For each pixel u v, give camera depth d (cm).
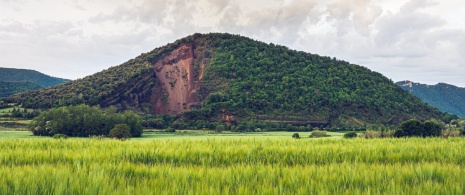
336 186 770
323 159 1220
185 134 10900
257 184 772
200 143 1623
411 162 1110
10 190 689
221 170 920
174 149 1345
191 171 891
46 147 1466
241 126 13475
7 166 955
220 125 13700
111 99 18638
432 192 714
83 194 679
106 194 671
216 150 1312
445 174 888
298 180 810
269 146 1489
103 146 1465
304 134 10825
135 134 9556
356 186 759
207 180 812
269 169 934
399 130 4659
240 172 883
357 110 16675
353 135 6581
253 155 1245
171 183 766
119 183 774
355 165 1013
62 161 1109
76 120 9200
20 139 1717
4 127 11019
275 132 12038
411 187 773
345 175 853
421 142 1802
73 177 788
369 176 855
